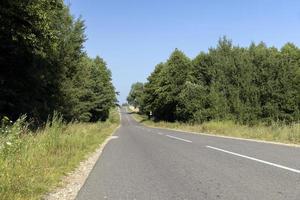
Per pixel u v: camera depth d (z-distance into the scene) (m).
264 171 10.47
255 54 56.06
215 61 65.62
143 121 112.62
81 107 51.31
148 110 106.38
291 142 21.34
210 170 10.91
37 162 10.53
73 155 13.97
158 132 39.50
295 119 49.81
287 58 54.88
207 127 39.38
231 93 51.38
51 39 22.59
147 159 14.02
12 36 20.61
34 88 29.02
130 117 154.88
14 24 20.27
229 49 67.75
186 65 78.00
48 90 34.69
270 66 52.09
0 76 25.06
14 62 25.88
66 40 38.78
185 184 8.95
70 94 39.22
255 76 52.41
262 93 50.91
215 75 56.28
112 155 15.73
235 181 9.12
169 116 86.25
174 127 61.41
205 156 14.36
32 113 27.91
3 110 26.19
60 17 36.62
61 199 7.61
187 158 13.91
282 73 51.19
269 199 7.25
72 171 11.18
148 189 8.50
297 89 50.94
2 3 18.88
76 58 41.94
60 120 19.05
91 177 10.21
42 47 23.02
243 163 12.14
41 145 12.92
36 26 20.61
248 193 7.80
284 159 12.98
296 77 51.31
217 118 49.53
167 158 14.13
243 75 52.19
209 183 8.98
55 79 34.41
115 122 98.69
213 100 51.66
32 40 21.11
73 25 39.91
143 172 10.95
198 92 60.88
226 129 34.84
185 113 64.94
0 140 10.55
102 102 79.81
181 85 77.44
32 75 27.55
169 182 9.27
